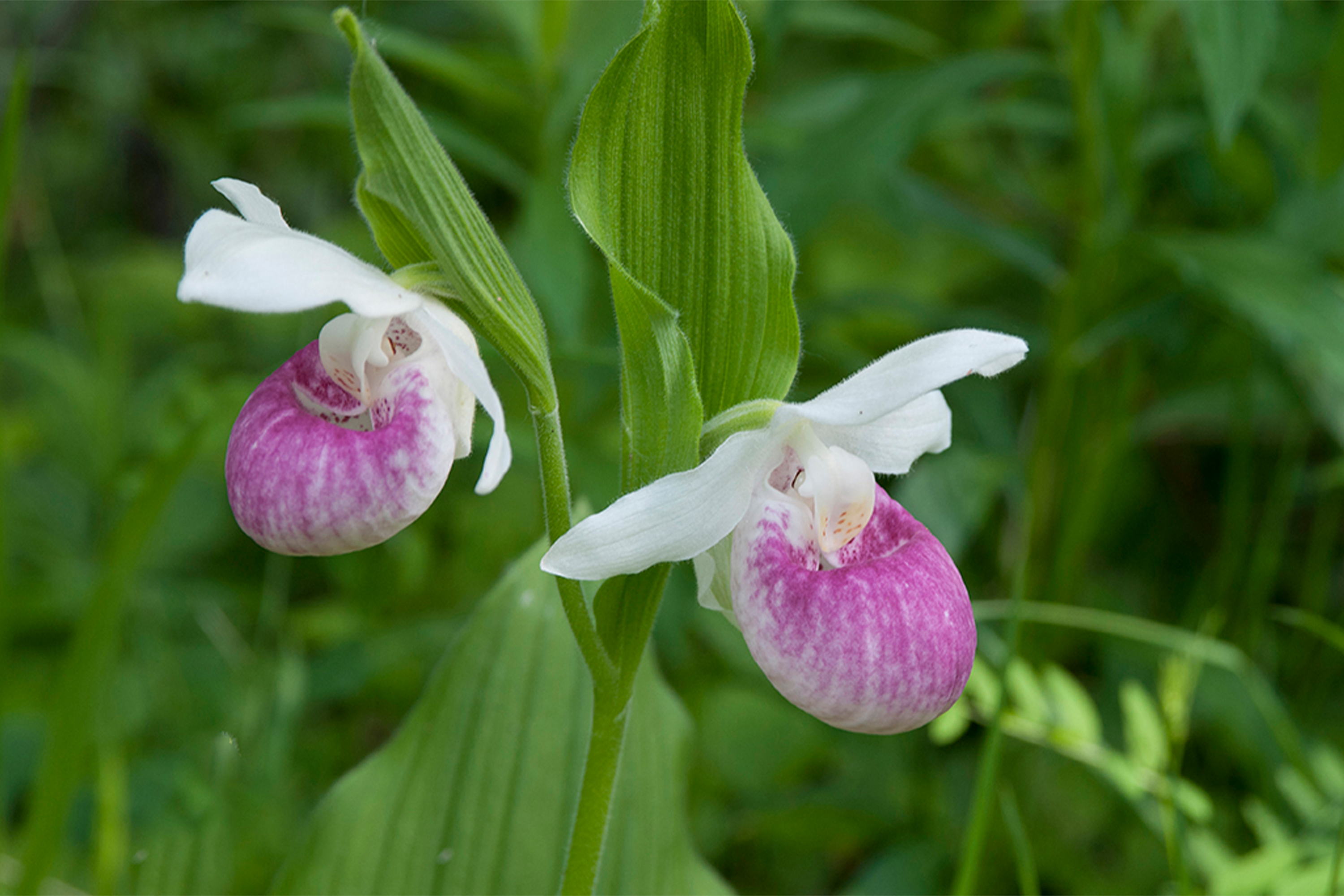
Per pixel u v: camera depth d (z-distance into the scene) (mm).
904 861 684
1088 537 751
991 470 698
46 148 1306
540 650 602
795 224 680
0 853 655
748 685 771
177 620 806
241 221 507
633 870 594
